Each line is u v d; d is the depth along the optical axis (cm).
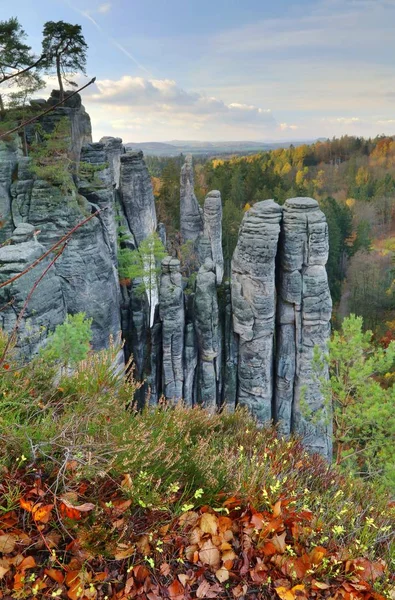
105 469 363
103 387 525
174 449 457
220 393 2397
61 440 357
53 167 2252
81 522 321
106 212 2723
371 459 1191
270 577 358
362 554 408
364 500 618
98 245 2414
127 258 3142
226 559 363
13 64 2466
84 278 2334
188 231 4712
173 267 2262
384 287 5522
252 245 2058
